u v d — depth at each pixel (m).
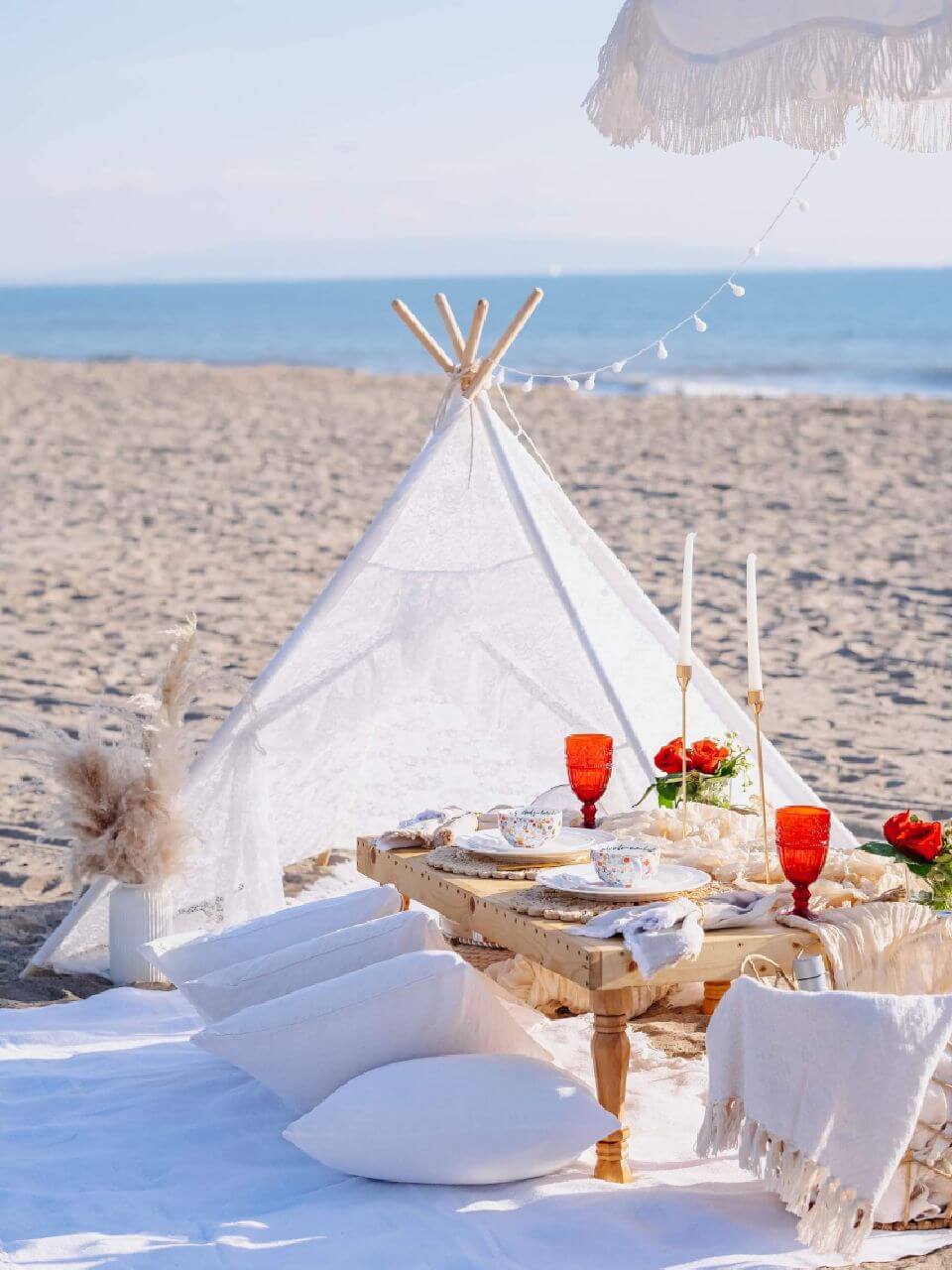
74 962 4.69
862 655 9.04
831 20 3.22
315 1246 2.84
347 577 4.81
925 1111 3.04
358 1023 3.26
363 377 32.16
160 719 4.52
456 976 3.25
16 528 13.84
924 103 3.88
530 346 51.03
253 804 4.74
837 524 13.59
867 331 54.53
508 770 5.49
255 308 97.56
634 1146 3.41
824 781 6.64
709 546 12.56
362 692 4.82
